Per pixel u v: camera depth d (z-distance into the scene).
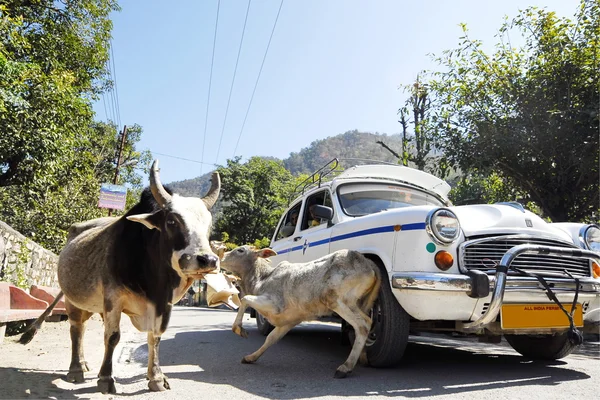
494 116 13.52
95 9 17.92
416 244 4.84
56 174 15.83
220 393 4.12
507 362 5.77
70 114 13.94
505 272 4.43
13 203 17.09
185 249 3.78
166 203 4.03
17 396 3.81
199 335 8.30
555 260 5.01
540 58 13.28
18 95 11.71
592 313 5.11
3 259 9.26
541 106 12.71
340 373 4.80
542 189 13.45
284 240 8.59
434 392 4.17
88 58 18.33
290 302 5.48
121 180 33.72
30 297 7.73
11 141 12.05
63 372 5.01
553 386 4.39
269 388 4.35
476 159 13.42
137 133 34.88
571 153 12.20
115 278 4.33
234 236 41.78
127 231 4.39
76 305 4.87
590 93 12.43
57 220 17.22
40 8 16.66
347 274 5.02
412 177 7.34
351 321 4.98
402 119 19.39
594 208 13.23
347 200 6.81
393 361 5.09
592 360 6.02
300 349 6.86
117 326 4.29
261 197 42.69
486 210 5.27
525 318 4.70
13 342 7.23
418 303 4.68
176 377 4.88
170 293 4.25
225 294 5.86
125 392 4.15
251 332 8.91
